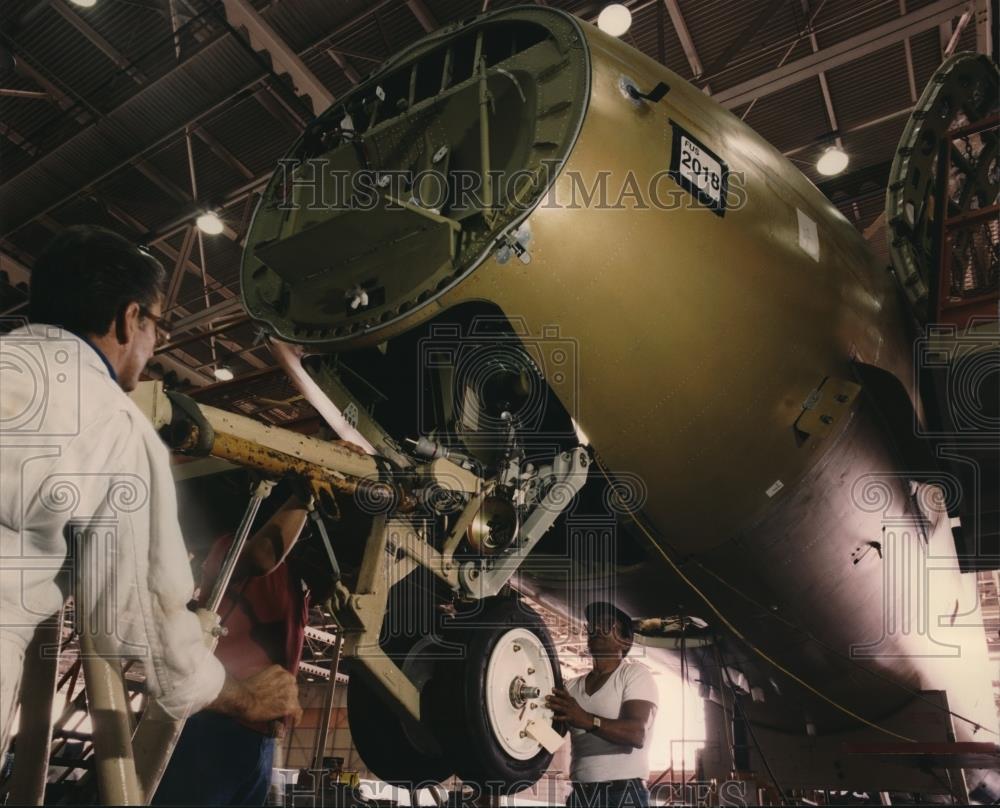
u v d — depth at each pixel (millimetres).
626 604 3541
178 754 1954
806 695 4164
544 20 2688
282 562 2238
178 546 1272
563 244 2391
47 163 10289
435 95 2811
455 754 2098
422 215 2311
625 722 2938
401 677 1994
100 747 1209
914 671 4098
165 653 1241
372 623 1923
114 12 8570
